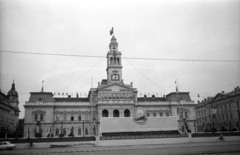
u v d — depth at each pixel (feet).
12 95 457.27
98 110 380.37
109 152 153.28
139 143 245.65
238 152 134.00
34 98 389.60
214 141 251.19
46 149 195.83
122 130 302.45
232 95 382.22
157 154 131.44
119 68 430.61
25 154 152.25
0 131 312.91
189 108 421.18
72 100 419.13
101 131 298.15
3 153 159.22
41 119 380.99
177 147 180.04
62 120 389.19
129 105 388.16
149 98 445.78
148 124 309.83
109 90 397.19
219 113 418.51
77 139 244.42
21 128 460.14
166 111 419.13
